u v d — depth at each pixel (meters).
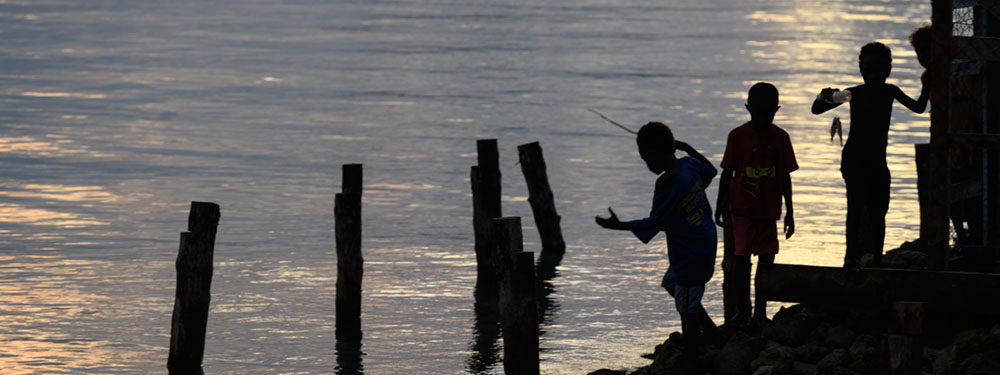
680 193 29.53
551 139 97.06
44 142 92.12
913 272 29.77
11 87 125.75
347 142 94.94
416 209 69.12
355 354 40.47
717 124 105.56
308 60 156.25
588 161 86.19
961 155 33.53
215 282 51.09
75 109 111.12
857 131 31.41
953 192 31.56
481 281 52.22
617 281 51.72
